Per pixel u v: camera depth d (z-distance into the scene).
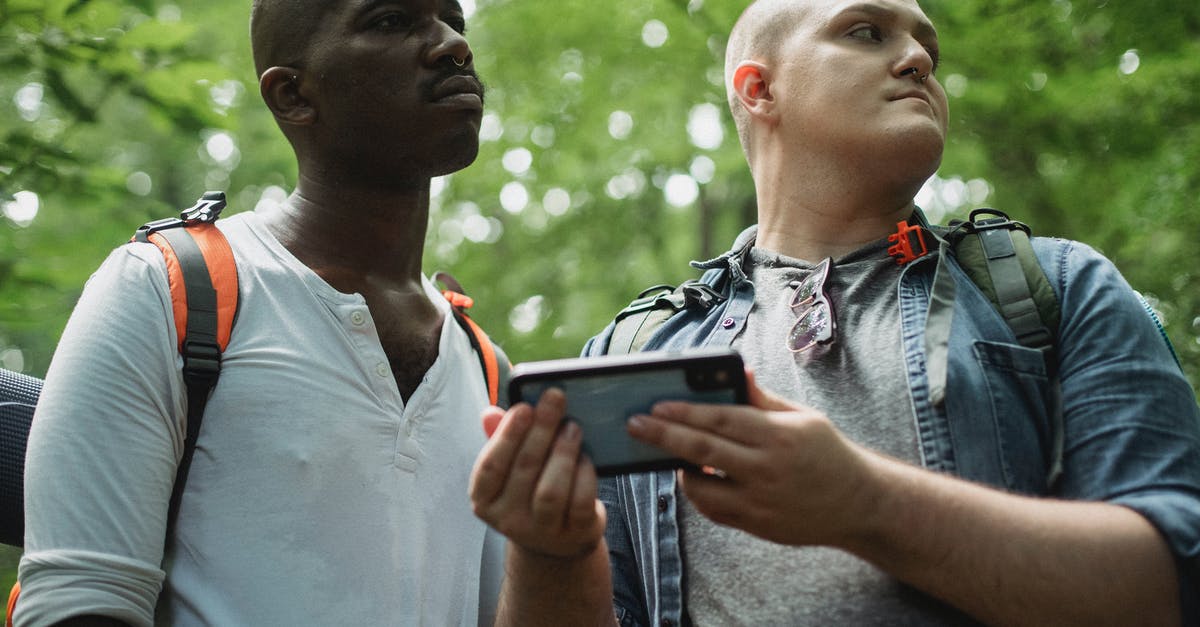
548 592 1.90
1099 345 2.04
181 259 2.30
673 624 2.12
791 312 2.29
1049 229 8.15
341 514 2.22
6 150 4.29
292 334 2.32
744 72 2.53
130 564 2.09
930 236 2.25
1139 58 6.79
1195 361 6.30
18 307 4.51
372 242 2.49
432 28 2.45
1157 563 1.82
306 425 2.24
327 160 2.47
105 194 4.47
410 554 2.28
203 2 7.93
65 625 2.04
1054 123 7.40
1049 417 2.06
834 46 2.38
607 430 1.70
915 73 2.35
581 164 9.47
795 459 1.65
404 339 2.46
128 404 2.17
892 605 1.94
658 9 8.02
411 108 2.40
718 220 10.24
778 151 2.47
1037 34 6.88
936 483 1.79
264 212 2.56
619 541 2.34
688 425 1.65
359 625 2.18
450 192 9.81
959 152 7.52
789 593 2.01
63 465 2.12
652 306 2.53
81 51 4.36
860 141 2.31
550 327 9.85
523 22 8.62
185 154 10.15
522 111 9.06
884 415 2.07
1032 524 1.79
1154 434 1.96
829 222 2.40
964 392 2.02
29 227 4.83
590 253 10.28
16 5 4.20
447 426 2.44
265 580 2.16
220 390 2.23
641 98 8.53
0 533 2.51
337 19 2.44
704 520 2.15
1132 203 6.65
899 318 2.16
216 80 4.57
